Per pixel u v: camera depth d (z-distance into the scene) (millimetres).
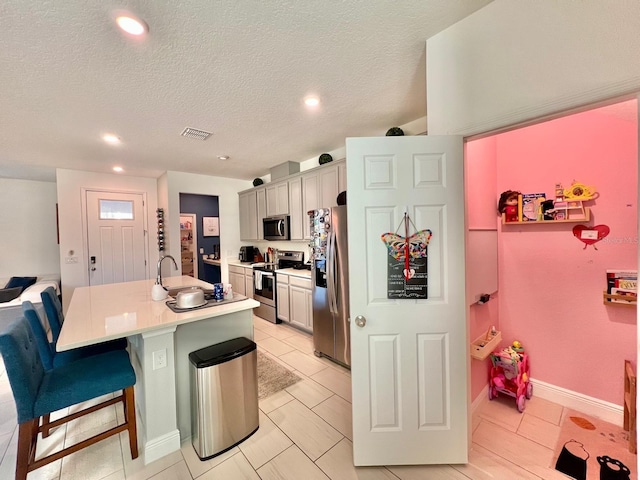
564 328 2051
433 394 1579
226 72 1845
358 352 1583
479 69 1398
